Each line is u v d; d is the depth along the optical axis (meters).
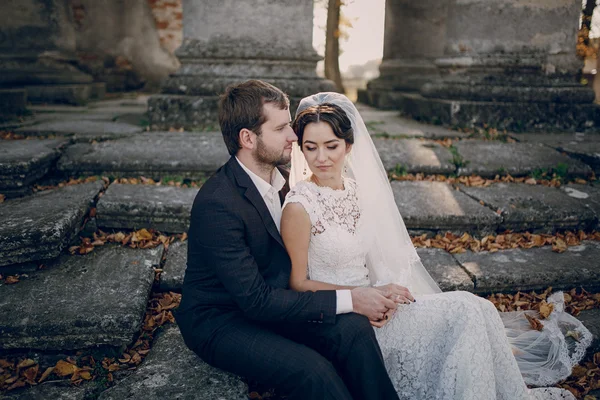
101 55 10.66
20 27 7.45
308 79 5.30
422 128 5.50
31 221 2.88
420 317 2.09
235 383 2.15
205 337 2.05
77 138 4.52
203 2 5.20
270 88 2.05
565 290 3.04
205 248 1.99
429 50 8.63
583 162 4.39
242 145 2.07
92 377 2.28
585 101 5.66
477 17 5.66
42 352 2.37
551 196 3.80
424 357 2.10
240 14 5.21
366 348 1.92
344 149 2.12
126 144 4.27
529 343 2.60
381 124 5.82
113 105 7.65
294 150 2.34
